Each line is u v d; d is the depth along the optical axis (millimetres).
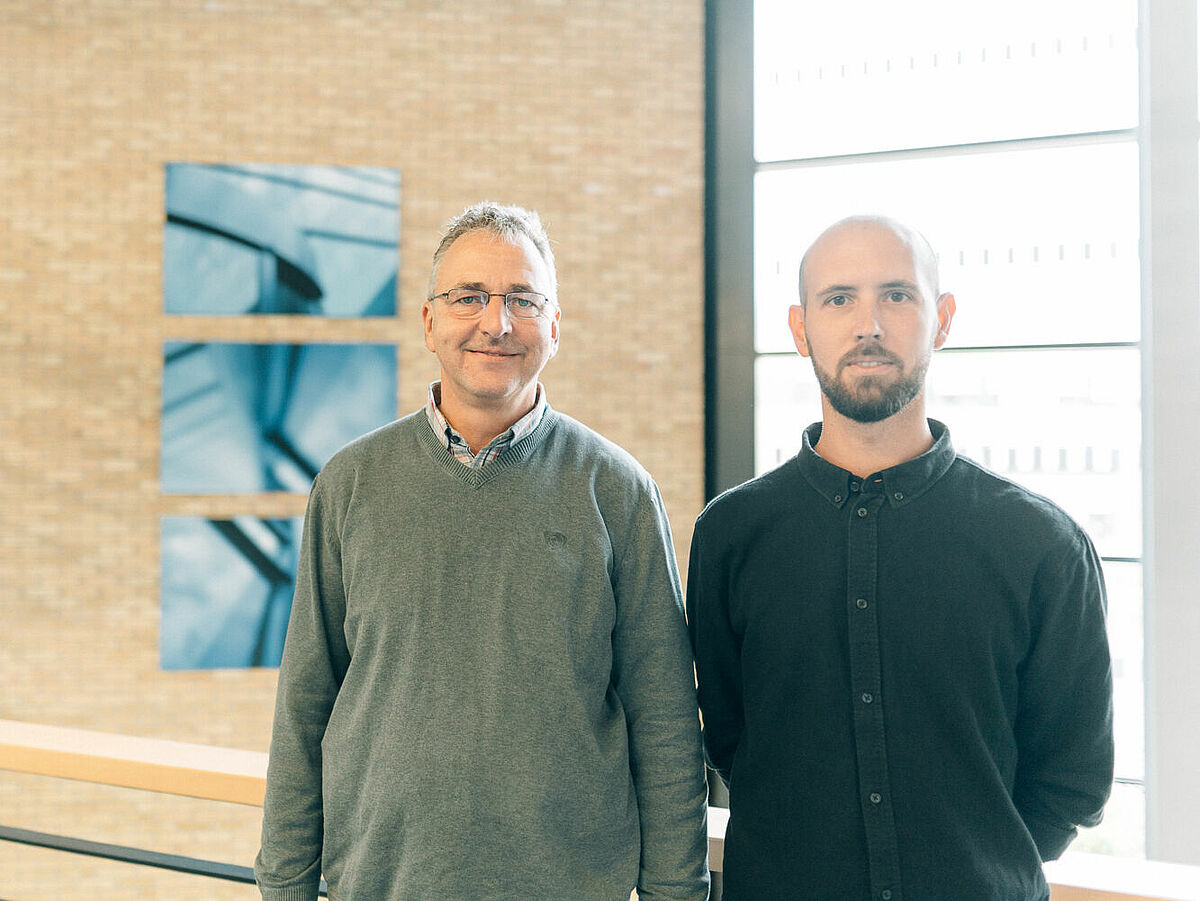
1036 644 1331
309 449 5645
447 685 1351
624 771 1403
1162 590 5141
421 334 5723
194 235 5625
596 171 5746
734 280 5809
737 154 5820
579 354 5699
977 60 5535
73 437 5605
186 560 5562
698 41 5789
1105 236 5355
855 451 1386
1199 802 5051
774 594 1380
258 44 5652
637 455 5707
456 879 1319
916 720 1300
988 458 5574
